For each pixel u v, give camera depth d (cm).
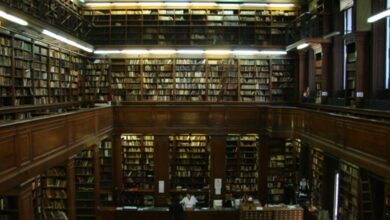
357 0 980
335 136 798
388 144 572
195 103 1460
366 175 879
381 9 923
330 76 1178
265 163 1328
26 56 1012
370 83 962
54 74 1194
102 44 1475
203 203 1341
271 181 1372
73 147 834
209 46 1406
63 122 773
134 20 1477
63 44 1212
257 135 1377
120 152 1320
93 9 1476
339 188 1049
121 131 1291
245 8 1477
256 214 1074
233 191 1370
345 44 1111
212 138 1301
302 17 1346
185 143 1404
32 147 622
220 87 1473
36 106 1030
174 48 1408
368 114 838
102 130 1135
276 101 1477
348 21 1099
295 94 1478
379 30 936
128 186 1381
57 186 995
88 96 1474
